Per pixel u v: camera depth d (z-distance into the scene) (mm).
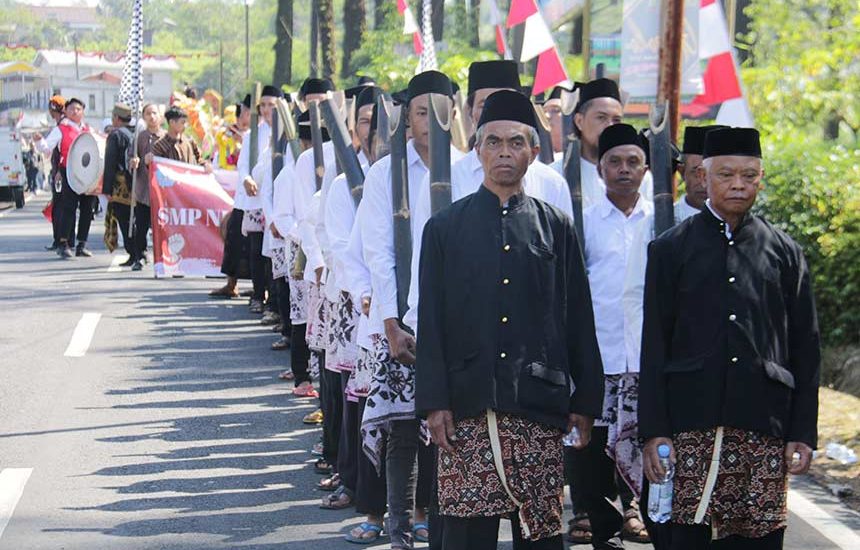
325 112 10102
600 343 9422
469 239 7191
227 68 161375
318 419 13328
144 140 25188
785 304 7352
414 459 9250
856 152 16969
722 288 7262
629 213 9648
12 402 14078
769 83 22703
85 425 13117
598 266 9562
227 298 21891
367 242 9078
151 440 12578
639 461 9234
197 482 11234
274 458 12055
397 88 29125
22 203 49812
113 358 16578
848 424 12891
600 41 24734
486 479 7062
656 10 15836
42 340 17703
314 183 12281
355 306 9906
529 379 7074
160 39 199125
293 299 14156
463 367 7102
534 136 7301
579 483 9484
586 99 10055
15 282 23375
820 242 14883
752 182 7281
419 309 7230
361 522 10180
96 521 10117
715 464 7219
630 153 9484
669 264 7414
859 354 14578
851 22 22859
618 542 9523
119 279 24016
